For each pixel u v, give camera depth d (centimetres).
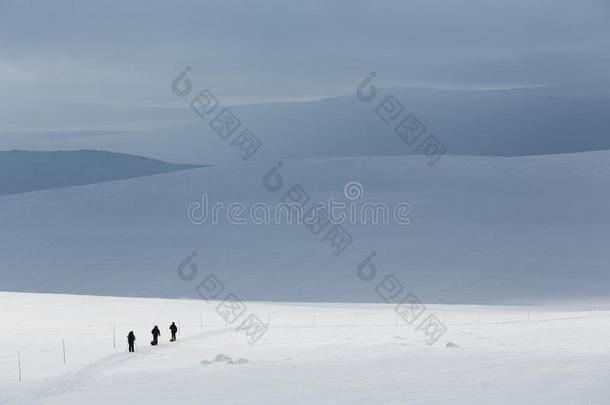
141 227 14500
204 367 4541
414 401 3372
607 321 6925
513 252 12838
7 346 5491
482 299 10750
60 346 5475
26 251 13812
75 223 14938
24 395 4022
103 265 13038
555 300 10494
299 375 4150
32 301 8600
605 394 3225
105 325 6644
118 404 3669
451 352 4784
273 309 8300
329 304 9912
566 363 4072
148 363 4797
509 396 3334
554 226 13925
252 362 4669
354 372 4169
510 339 5519
